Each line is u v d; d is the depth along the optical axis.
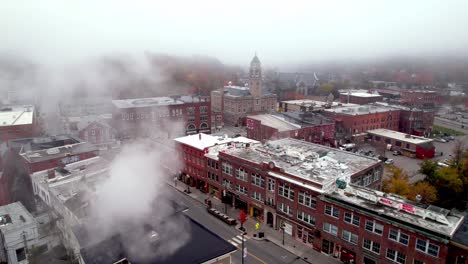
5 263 30.70
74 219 26.61
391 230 30.36
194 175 55.72
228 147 52.19
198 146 54.28
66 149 48.78
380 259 31.45
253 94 109.00
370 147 80.81
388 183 48.34
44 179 40.00
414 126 93.62
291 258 35.88
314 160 44.81
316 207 36.47
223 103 111.69
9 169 48.47
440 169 52.34
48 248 31.61
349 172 40.75
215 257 23.47
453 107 128.00
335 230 35.16
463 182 50.25
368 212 31.89
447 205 47.66
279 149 49.56
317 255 36.34
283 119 80.44
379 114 89.94
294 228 39.75
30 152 48.00
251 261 35.25
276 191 40.97
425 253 28.30
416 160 72.69
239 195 46.84
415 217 30.27
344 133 85.75
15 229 30.02
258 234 40.19
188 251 23.44
